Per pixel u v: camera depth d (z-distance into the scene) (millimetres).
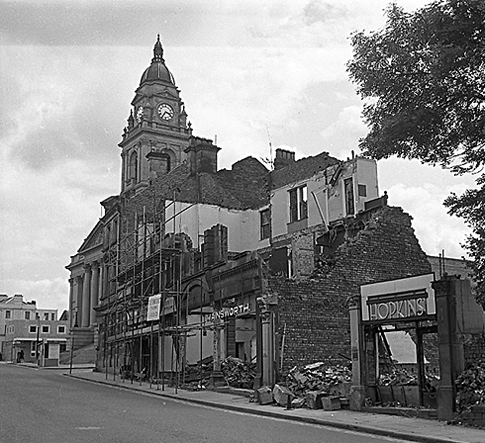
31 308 118250
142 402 21016
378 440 12758
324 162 30344
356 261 24906
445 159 14055
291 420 16594
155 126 74625
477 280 14039
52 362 58438
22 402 19453
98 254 70000
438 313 15797
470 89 13320
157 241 36875
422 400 16906
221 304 27594
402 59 13500
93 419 14922
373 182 27594
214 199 36281
